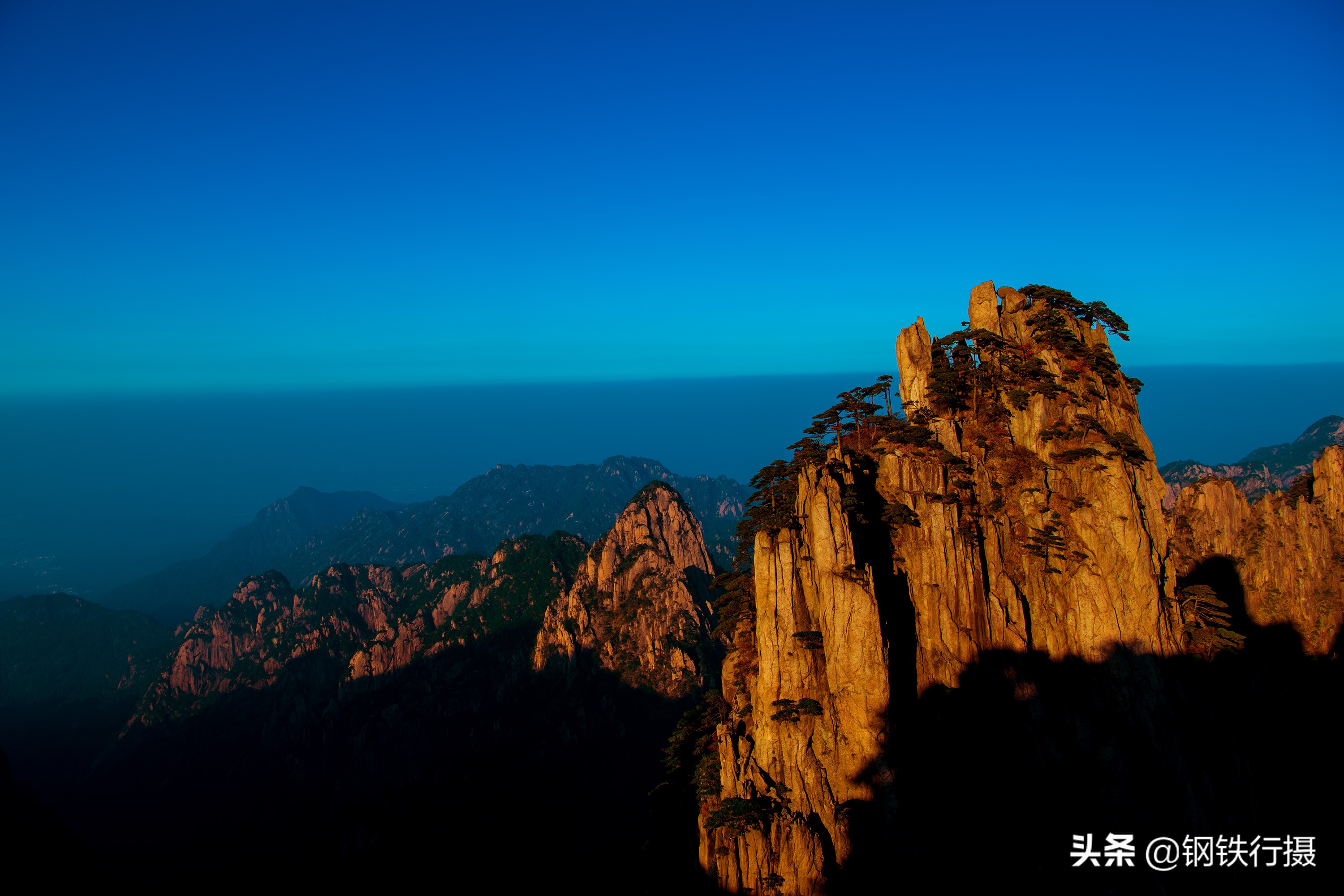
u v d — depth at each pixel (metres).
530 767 190.62
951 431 87.38
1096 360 90.06
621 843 161.00
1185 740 78.00
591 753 196.00
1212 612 83.12
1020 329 95.75
